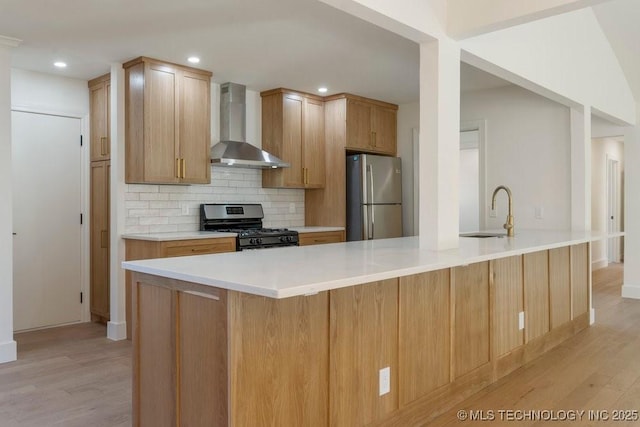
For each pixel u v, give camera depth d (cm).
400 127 614
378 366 228
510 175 523
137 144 410
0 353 352
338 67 440
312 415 199
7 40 354
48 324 460
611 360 353
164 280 204
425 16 276
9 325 358
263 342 182
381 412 229
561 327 402
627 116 554
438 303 265
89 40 363
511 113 522
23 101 439
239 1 296
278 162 495
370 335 224
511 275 334
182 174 430
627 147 575
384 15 249
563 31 420
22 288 445
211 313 182
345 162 548
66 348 391
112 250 423
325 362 204
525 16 265
